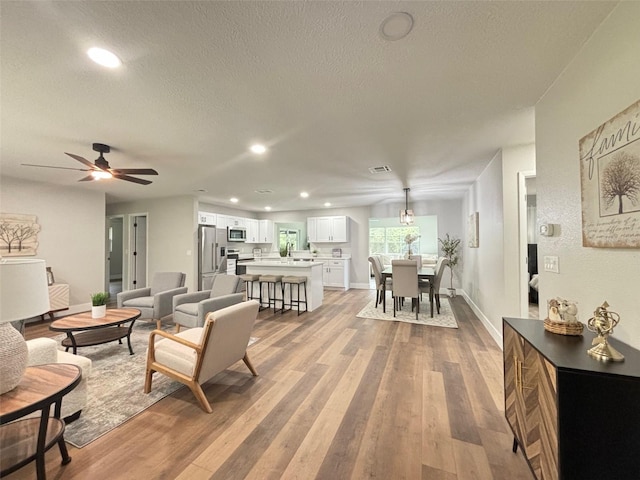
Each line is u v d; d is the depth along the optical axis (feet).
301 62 5.67
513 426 5.45
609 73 4.69
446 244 23.06
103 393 7.89
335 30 4.80
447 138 9.80
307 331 13.48
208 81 6.29
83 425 6.47
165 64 5.66
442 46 5.25
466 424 6.50
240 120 8.29
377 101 7.28
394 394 7.80
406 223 18.95
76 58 5.41
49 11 4.26
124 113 7.73
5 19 4.37
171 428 6.40
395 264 15.49
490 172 12.58
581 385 3.62
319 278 18.83
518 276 10.50
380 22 4.63
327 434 6.20
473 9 4.41
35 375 5.11
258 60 5.59
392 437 6.09
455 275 23.12
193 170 13.78
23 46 5.02
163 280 15.43
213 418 6.78
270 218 30.91
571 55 5.59
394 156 11.76
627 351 4.09
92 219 18.33
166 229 21.91
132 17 4.43
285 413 6.97
